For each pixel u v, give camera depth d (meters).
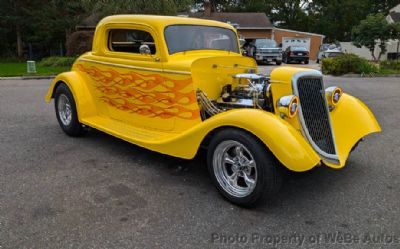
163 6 17.97
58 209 3.38
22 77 14.68
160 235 3.00
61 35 27.16
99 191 3.78
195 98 4.11
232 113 3.48
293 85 3.56
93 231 3.04
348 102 4.39
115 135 4.66
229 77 4.56
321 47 33.72
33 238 2.92
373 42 22.69
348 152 3.93
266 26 33.00
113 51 4.99
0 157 4.73
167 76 4.26
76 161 4.64
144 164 4.57
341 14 51.84
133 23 4.60
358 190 3.90
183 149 3.85
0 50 27.86
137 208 3.44
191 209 3.44
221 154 3.61
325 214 3.38
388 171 4.45
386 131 6.32
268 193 3.32
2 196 3.62
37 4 26.28
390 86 12.77
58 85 5.75
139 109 4.75
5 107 7.99
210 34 4.91
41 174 4.19
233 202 3.52
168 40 4.34
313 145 3.56
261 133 3.21
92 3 19.50
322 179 4.19
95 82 5.27
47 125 6.42
